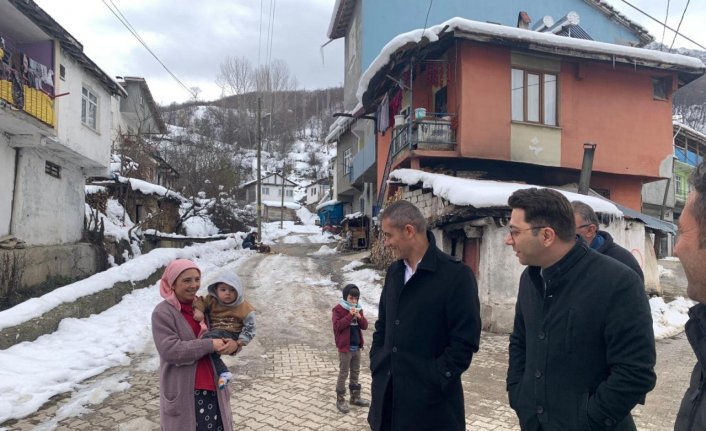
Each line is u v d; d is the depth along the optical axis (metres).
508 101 12.48
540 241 2.12
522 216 2.17
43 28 11.52
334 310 5.00
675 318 9.35
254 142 72.00
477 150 12.19
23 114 10.71
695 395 1.69
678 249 1.67
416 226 2.61
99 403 5.04
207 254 20.05
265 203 63.91
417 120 12.36
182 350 2.90
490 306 8.66
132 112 32.97
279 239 37.62
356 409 4.92
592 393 1.99
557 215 2.11
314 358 6.91
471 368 6.39
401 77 13.74
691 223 1.62
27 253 11.49
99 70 14.41
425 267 2.55
